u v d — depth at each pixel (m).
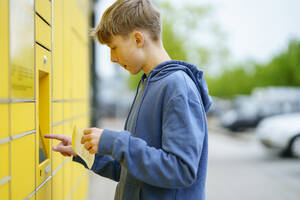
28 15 1.21
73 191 2.21
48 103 1.51
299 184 5.75
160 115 1.21
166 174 1.08
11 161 1.04
